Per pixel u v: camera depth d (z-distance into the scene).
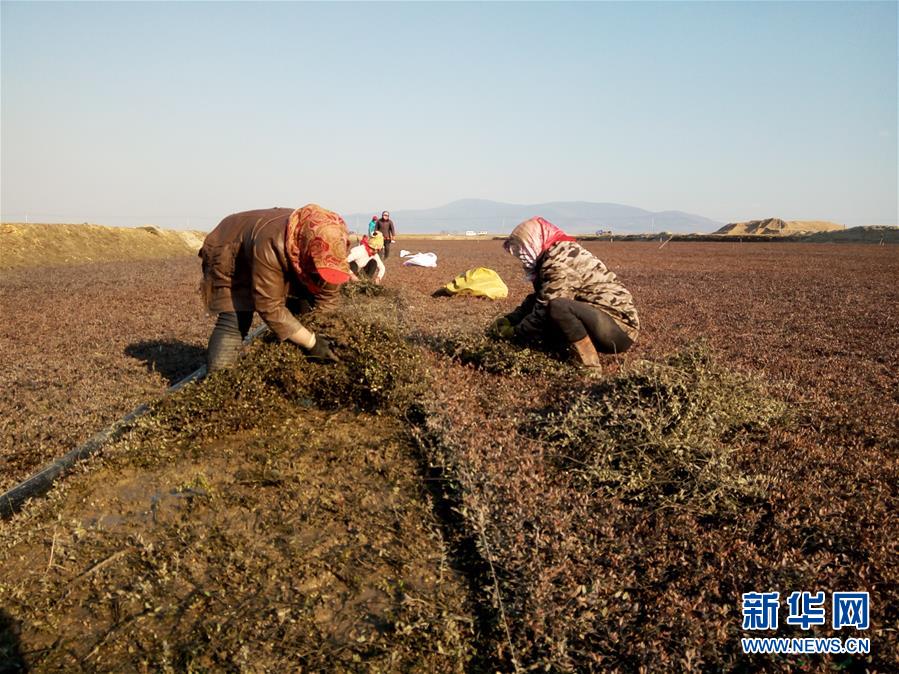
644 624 2.62
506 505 3.39
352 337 5.29
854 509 3.42
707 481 3.59
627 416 4.08
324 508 3.62
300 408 5.15
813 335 8.62
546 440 4.29
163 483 4.00
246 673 2.39
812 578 2.83
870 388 5.87
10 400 5.77
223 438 4.67
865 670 2.40
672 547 3.15
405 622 2.67
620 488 3.72
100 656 2.56
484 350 6.27
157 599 2.87
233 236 4.98
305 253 4.60
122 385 6.21
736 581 2.87
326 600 2.85
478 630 2.66
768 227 84.06
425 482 3.89
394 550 3.20
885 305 11.77
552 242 6.00
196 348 7.90
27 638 2.67
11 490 3.86
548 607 2.61
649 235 69.88
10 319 10.00
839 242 56.19
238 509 3.65
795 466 3.99
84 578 3.03
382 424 4.87
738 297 12.95
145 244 33.31
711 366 4.74
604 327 5.86
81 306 11.55
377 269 12.38
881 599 2.75
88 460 4.15
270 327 4.92
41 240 27.38
